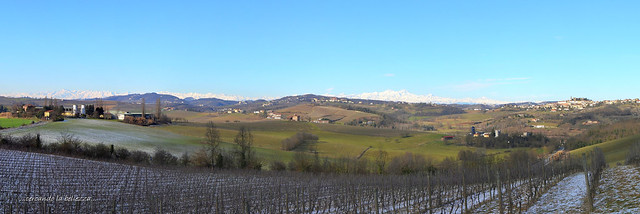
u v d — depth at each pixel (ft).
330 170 284.82
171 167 224.33
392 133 622.54
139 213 115.85
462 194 159.53
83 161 205.77
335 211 132.16
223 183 186.09
